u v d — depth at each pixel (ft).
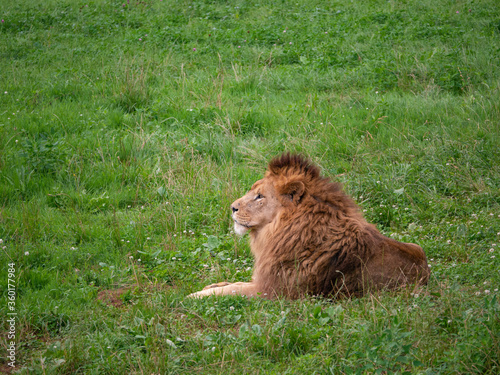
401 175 40.32
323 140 46.73
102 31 83.71
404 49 69.21
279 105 55.26
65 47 74.84
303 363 19.19
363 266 23.70
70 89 58.85
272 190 25.94
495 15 81.20
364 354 18.79
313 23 82.99
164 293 26.07
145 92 56.39
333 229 24.17
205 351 20.33
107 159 43.65
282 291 24.80
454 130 47.09
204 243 33.14
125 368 19.89
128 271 29.48
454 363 18.08
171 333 22.27
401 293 22.82
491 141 44.86
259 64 68.13
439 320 20.71
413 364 17.79
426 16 82.53
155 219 35.88
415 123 49.96
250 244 27.55
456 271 26.81
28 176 39.06
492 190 37.73
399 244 24.82
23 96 56.54
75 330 22.65
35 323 23.63
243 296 25.22
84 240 33.09
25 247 30.68
